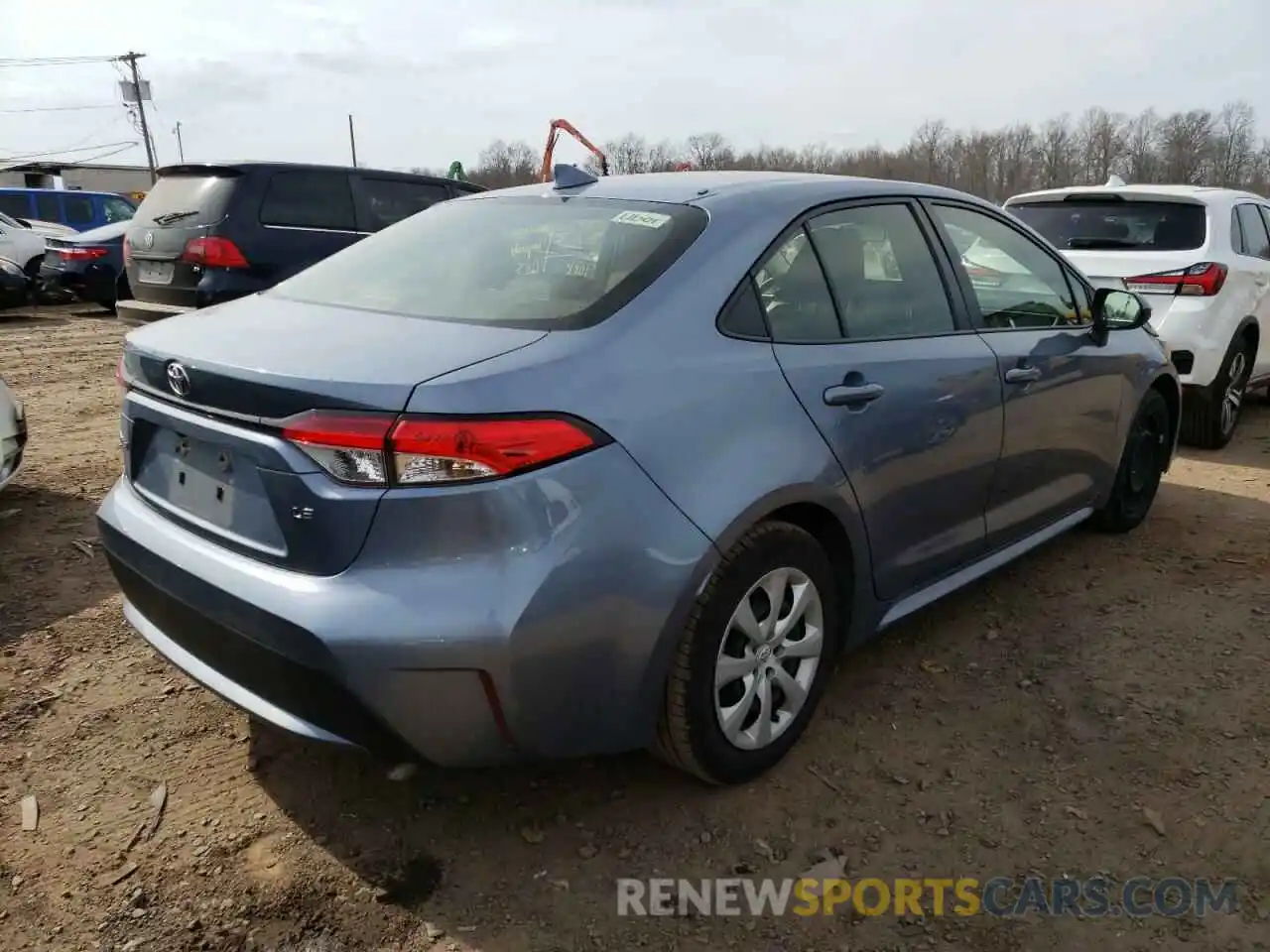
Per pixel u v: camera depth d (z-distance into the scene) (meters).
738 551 2.48
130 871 2.40
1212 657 3.48
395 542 2.08
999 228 3.70
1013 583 4.11
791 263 2.80
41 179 28.80
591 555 2.17
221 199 7.87
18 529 4.58
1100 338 4.00
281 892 2.34
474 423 2.05
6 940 2.18
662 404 2.33
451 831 2.56
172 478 2.56
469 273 2.77
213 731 2.99
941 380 3.08
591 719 2.29
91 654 3.42
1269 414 7.65
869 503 2.86
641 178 3.19
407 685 2.09
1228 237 6.22
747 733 2.66
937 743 2.97
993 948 2.21
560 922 2.26
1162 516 4.98
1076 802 2.69
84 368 9.05
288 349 2.31
